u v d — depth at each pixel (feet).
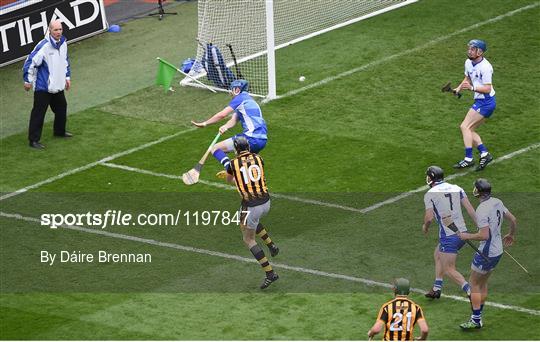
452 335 144.56
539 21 257.75
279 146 204.03
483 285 145.79
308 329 146.30
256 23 253.03
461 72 233.35
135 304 153.89
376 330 131.64
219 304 153.38
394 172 192.65
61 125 211.82
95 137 212.64
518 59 238.48
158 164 199.93
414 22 260.83
